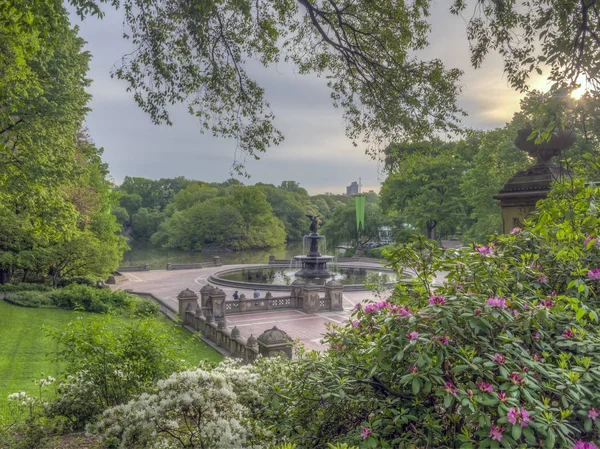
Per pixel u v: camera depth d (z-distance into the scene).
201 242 86.25
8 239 26.38
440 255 3.80
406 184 49.41
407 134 9.84
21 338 16.28
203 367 7.01
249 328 21.84
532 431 2.58
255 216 86.50
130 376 6.60
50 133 16.34
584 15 4.69
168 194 124.44
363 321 4.05
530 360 2.96
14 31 9.50
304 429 3.82
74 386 6.61
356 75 10.20
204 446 3.93
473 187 37.38
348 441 3.39
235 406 4.26
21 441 5.78
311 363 3.95
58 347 15.05
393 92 9.45
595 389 2.81
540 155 6.41
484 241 35.22
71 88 17.92
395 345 3.14
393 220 63.12
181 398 4.08
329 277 37.56
